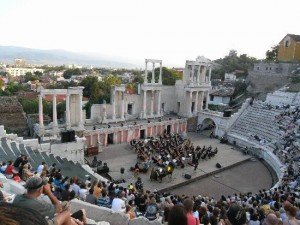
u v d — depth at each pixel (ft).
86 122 192.44
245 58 460.55
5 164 73.77
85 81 317.22
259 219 58.90
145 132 201.87
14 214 6.21
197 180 140.77
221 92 295.48
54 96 158.61
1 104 197.16
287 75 265.75
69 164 119.75
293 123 184.44
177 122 223.92
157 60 218.38
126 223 39.19
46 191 25.58
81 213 23.53
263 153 176.45
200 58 240.94
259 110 220.43
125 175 136.46
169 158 149.48
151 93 223.51
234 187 135.85
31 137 164.86
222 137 210.18
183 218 19.22
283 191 100.27
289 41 295.48
